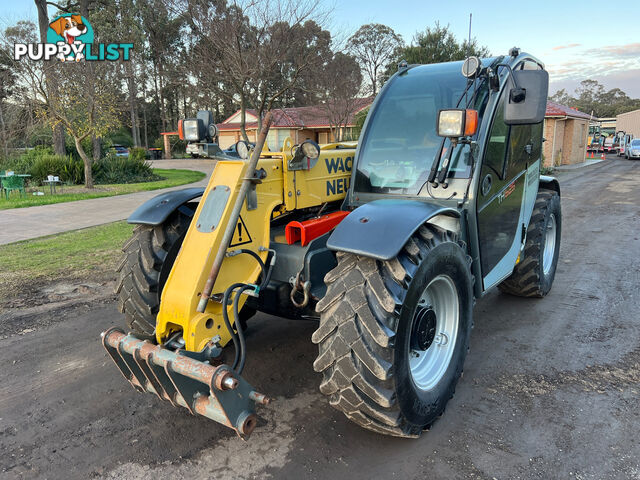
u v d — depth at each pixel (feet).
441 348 8.97
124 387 10.18
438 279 8.36
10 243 24.06
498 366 10.79
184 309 7.61
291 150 9.23
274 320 13.73
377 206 8.11
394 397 7.20
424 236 7.87
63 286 16.99
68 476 7.51
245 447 8.14
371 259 7.41
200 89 36.42
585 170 67.77
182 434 8.53
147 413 9.20
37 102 49.19
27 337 12.75
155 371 7.18
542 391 9.70
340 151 10.73
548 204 14.51
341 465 7.66
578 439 8.14
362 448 8.07
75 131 52.42
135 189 49.55
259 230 8.66
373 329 6.95
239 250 8.16
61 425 8.85
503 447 8.00
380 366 6.93
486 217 10.30
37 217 32.22
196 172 77.36
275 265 9.28
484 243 10.34
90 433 8.59
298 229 9.14
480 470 7.45
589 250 20.90
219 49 32.19
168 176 68.33
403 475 7.39
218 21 30.76
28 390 10.09
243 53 31.48
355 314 7.16
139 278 9.52
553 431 8.38
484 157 9.75
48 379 10.54
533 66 12.01
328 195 10.32
